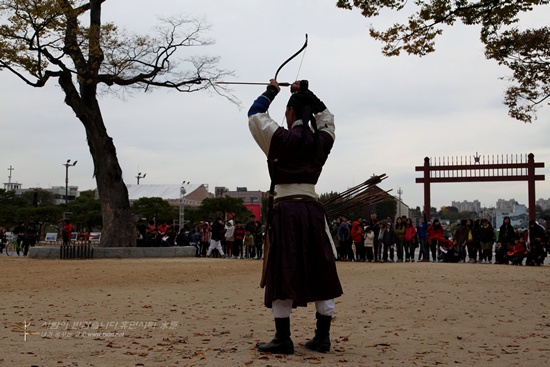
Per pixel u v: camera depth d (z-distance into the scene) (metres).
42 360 3.75
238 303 7.48
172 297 8.12
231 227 23.41
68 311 6.45
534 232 17.03
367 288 9.52
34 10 18.78
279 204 4.21
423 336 5.05
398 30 10.50
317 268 4.12
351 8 10.33
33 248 21.50
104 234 22.27
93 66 20.80
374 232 19.34
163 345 4.41
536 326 5.70
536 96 12.95
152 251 21.98
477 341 4.82
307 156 4.23
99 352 4.09
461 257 18.95
